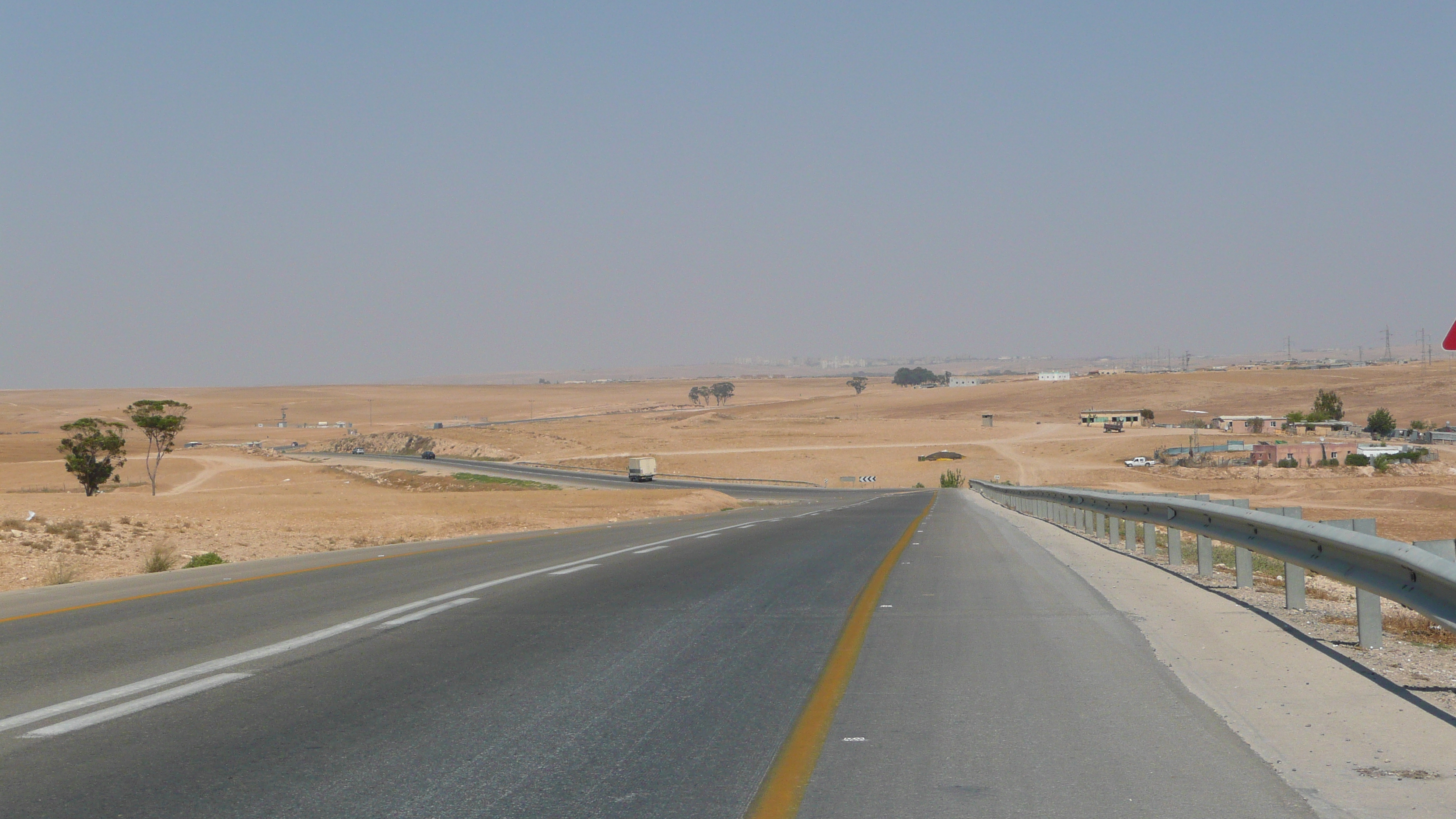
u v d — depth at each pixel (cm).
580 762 637
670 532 2967
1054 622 1112
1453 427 17188
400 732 707
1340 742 653
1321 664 867
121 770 625
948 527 2994
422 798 571
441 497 6525
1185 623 1081
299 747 674
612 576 1666
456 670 912
